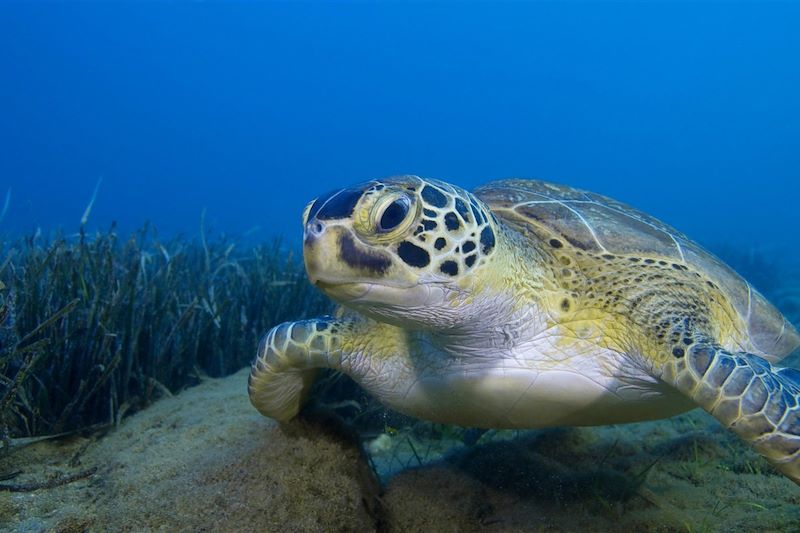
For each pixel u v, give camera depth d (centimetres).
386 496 45
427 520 42
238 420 50
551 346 40
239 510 37
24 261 71
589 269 42
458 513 43
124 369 58
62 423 52
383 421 62
